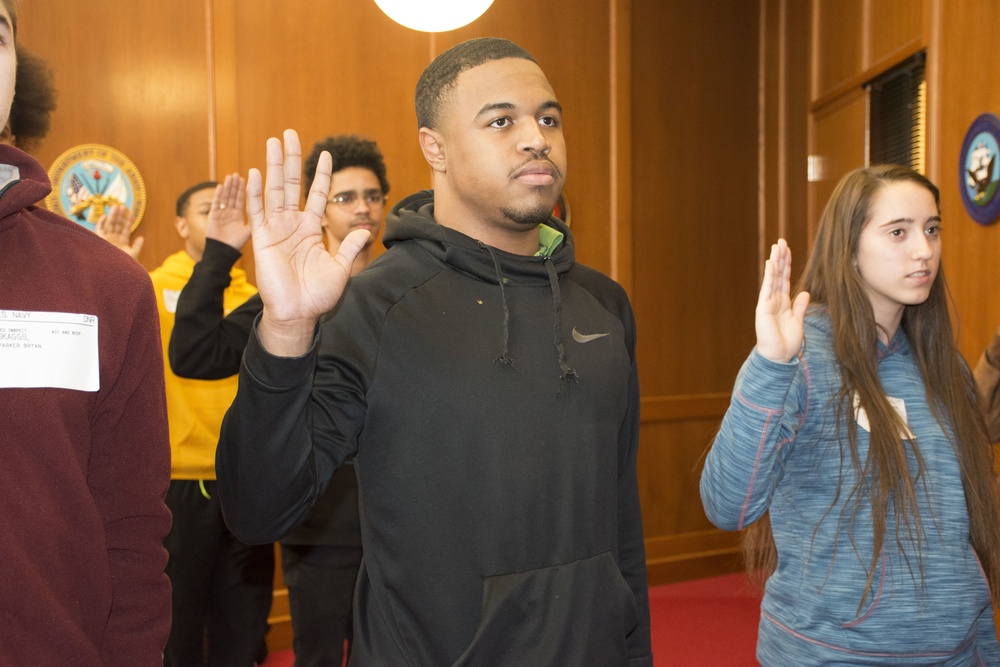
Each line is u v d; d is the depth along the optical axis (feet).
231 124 11.36
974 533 4.62
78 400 2.93
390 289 3.63
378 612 3.51
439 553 3.39
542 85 3.77
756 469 4.31
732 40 14.15
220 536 7.77
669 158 13.78
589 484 3.62
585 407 3.68
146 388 3.22
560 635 3.40
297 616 6.80
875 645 4.35
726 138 14.14
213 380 7.21
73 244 3.10
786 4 13.87
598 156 13.30
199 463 7.64
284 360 3.04
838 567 4.42
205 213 8.34
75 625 2.85
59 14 10.65
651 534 13.70
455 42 12.48
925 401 4.80
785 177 13.98
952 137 9.07
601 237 13.34
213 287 7.12
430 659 3.38
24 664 2.70
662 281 13.75
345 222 7.79
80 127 10.75
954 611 4.40
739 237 14.24
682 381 13.89
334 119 11.91
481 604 3.37
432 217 4.09
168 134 11.14
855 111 11.72
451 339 3.56
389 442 3.47
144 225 11.04
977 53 8.65
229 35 11.34
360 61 12.04
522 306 3.77
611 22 13.34
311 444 3.21
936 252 4.82
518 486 3.44
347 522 6.58
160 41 11.10
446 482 3.42
